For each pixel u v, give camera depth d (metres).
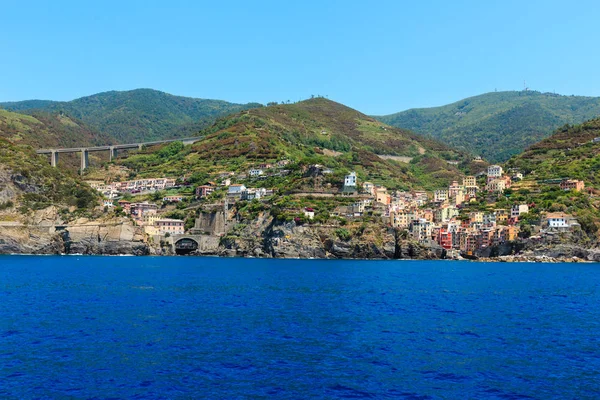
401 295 165.50
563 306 147.25
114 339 100.44
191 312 129.88
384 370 82.81
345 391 73.75
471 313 132.88
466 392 73.81
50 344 96.44
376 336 104.75
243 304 143.62
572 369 84.31
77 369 82.06
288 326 113.62
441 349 95.38
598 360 89.56
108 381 76.94
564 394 73.50
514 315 131.00
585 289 187.88
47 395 71.62
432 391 74.06
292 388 74.69
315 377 79.25
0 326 111.12
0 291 167.25
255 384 76.19
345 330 110.06
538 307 144.75
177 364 84.94
